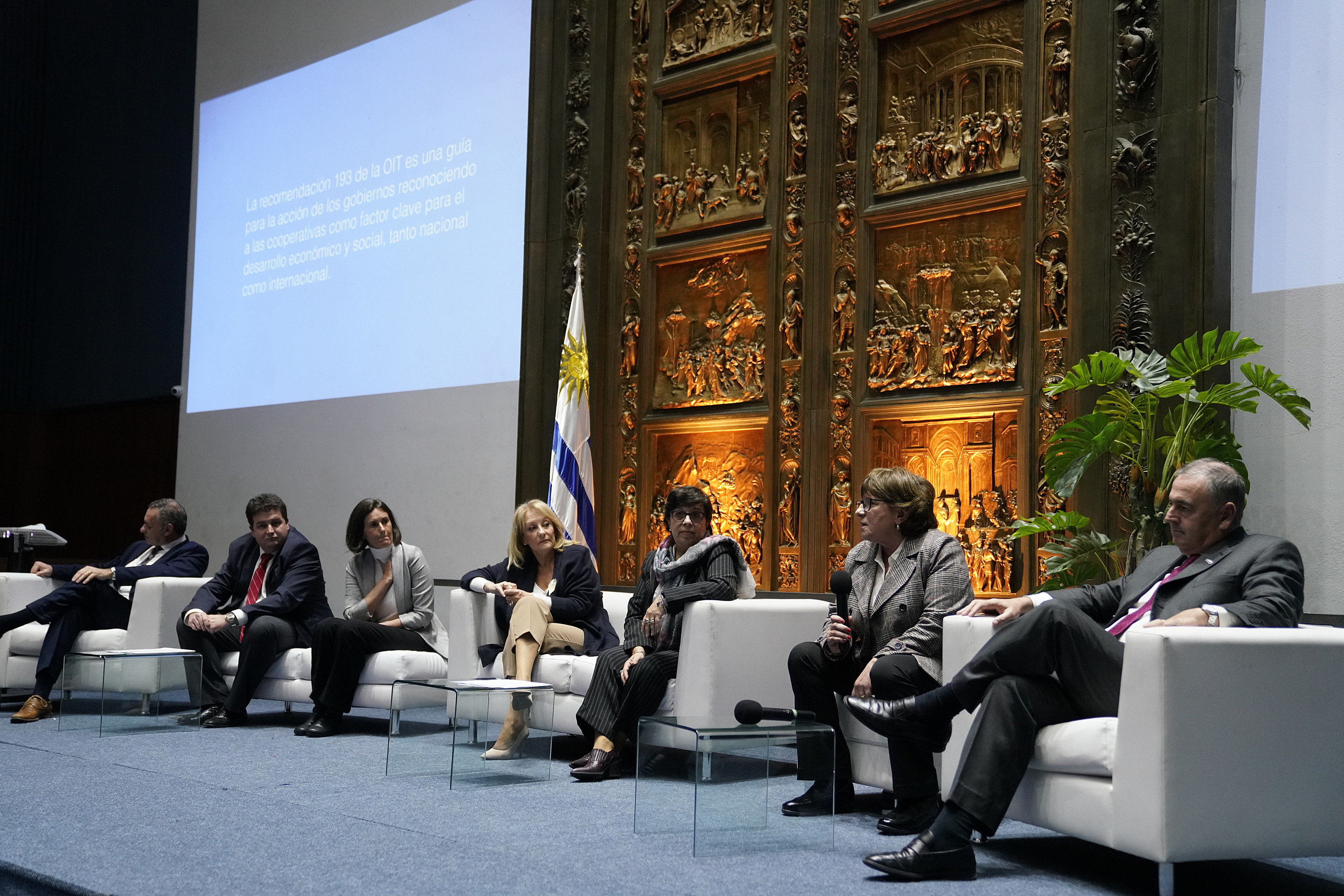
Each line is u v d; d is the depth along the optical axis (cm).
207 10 934
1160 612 292
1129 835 243
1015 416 518
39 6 1123
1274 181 450
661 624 397
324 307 811
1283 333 442
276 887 237
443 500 724
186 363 912
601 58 676
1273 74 454
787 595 583
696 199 641
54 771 382
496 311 709
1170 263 468
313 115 838
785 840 287
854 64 587
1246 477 412
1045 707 268
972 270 541
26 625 567
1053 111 516
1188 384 403
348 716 554
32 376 1101
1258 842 244
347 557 773
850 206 581
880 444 564
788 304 598
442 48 756
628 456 654
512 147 711
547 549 457
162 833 288
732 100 634
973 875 260
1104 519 476
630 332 657
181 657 497
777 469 596
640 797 301
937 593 329
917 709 285
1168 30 476
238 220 888
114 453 1030
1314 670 253
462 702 370
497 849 277
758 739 286
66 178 1089
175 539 592
